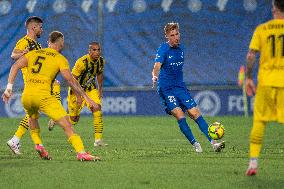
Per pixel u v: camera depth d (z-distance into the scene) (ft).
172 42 106.93
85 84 124.88
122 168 82.64
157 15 198.70
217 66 195.42
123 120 185.78
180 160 92.32
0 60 206.80
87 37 203.82
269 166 84.53
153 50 198.70
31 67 89.45
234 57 194.59
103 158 95.45
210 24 195.93
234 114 194.80
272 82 71.77
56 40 90.84
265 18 192.95
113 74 201.57
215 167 83.82
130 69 200.34
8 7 207.51
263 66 72.84
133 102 200.75
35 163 88.94
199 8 196.44
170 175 76.48
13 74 89.76
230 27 194.80
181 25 197.77
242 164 87.20
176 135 143.54
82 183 71.20
